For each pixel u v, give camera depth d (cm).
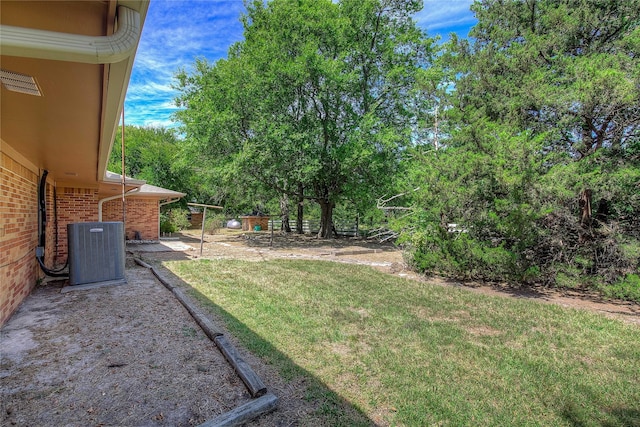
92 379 256
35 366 275
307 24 1360
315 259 999
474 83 733
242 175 1327
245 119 1316
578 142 595
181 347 319
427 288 631
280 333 376
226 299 506
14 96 247
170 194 1345
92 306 443
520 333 404
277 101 1330
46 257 684
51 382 250
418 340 373
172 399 232
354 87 1406
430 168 684
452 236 720
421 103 1348
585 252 601
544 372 306
